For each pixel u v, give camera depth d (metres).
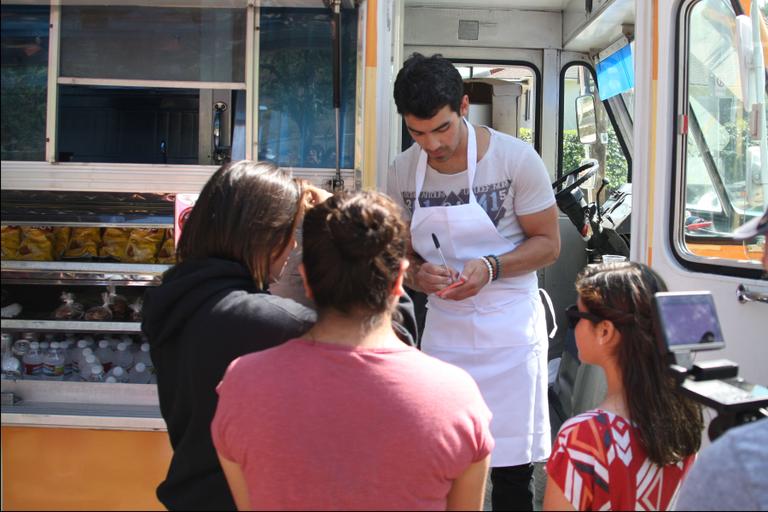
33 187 2.49
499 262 2.22
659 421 1.51
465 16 4.39
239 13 2.56
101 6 2.53
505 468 2.40
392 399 1.28
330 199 1.40
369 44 2.51
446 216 2.28
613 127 4.34
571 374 3.10
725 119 2.62
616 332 1.57
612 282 1.58
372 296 1.33
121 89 2.61
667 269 2.79
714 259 2.63
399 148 3.42
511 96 4.57
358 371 1.30
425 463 1.27
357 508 1.25
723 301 2.56
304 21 2.57
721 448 1.19
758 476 1.14
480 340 2.33
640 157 2.88
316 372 1.31
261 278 1.69
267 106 2.59
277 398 1.29
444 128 2.11
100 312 2.52
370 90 2.52
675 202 2.79
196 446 1.56
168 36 2.57
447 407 1.31
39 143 2.52
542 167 2.31
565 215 4.20
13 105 2.51
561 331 4.20
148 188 2.49
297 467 1.26
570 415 3.06
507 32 4.41
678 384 1.38
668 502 1.57
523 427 2.35
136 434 2.43
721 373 1.36
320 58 2.57
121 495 2.43
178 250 1.75
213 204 1.68
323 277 1.33
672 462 1.53
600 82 4.39
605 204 4.18
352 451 1.26
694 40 2.71
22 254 2.53
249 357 1.38
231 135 2.60
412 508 1.27
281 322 1.55
